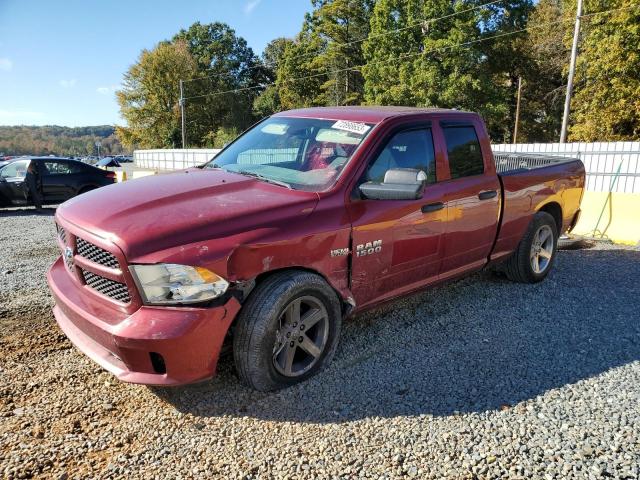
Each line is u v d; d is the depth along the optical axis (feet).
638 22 85.97
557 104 138.82
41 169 42.57
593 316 15.49
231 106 236.22
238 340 10.01
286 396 10.48
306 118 14.29
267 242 9.91
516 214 16.67
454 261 14.62
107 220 9.80
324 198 11.20
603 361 12.39
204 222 9.65
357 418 9.77
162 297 9.05
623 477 8.21
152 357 9.06
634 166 37.04
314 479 8.07
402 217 12.50
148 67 222.89
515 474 8.27
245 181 11.96
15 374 11.14
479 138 15.48
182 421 9.57
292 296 10.26
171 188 11.36
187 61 226.38
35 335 13.29
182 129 211.41
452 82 118.93
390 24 134.10
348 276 11.60
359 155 12.03
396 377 11.39
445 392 10.78
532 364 12.17
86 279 10.38
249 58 263.29
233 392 10.57
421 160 13.48
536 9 152.25
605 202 30.50
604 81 94.12
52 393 10.43
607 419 9.83
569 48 112.27
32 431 9.11
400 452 8.76
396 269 12.74
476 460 8.58
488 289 17.92
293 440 9.05
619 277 19.98
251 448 8.82
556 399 10.56
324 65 184.03
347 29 175.11
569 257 23.66
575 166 19.98
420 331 14.06
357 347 12.89
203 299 9.21
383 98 132.36
